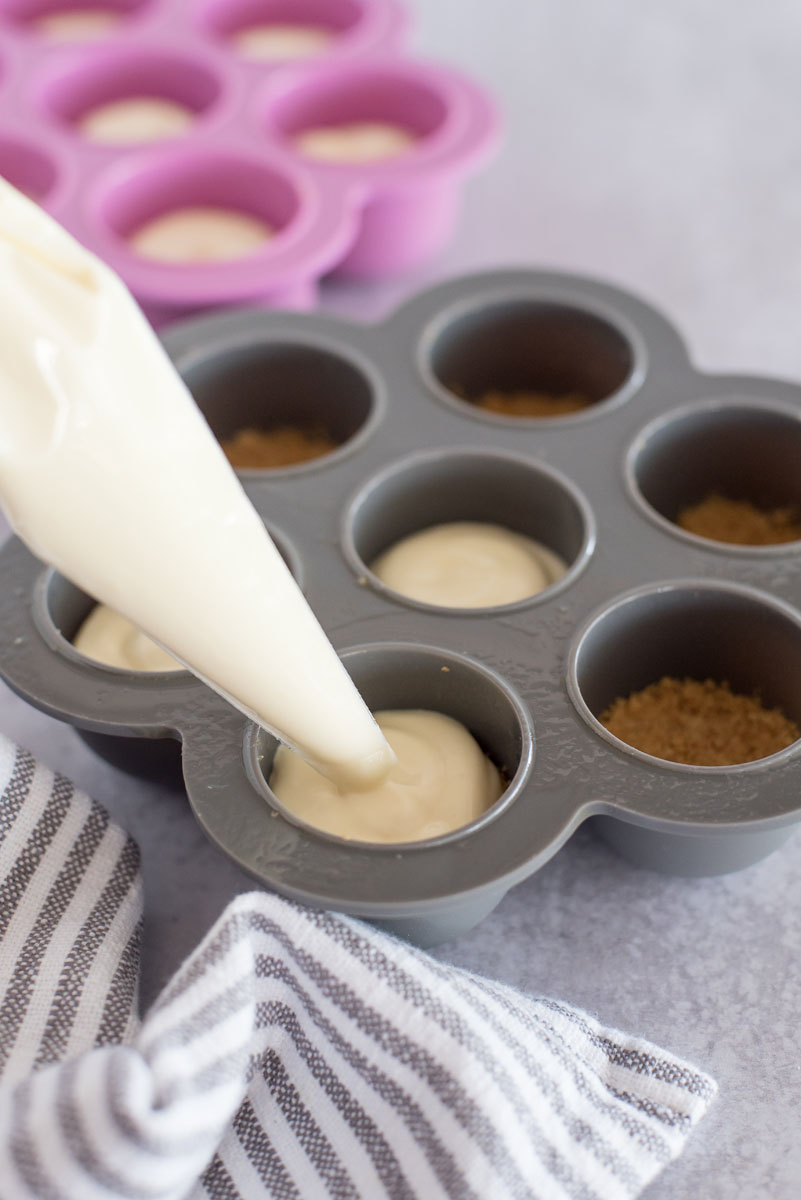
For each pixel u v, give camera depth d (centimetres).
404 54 65
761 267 62
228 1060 39
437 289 54
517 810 42
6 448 34
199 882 46
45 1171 36
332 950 41
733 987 44
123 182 59
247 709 41
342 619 45
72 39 65
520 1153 39
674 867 45
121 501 36
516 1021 41
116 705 44
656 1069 41
